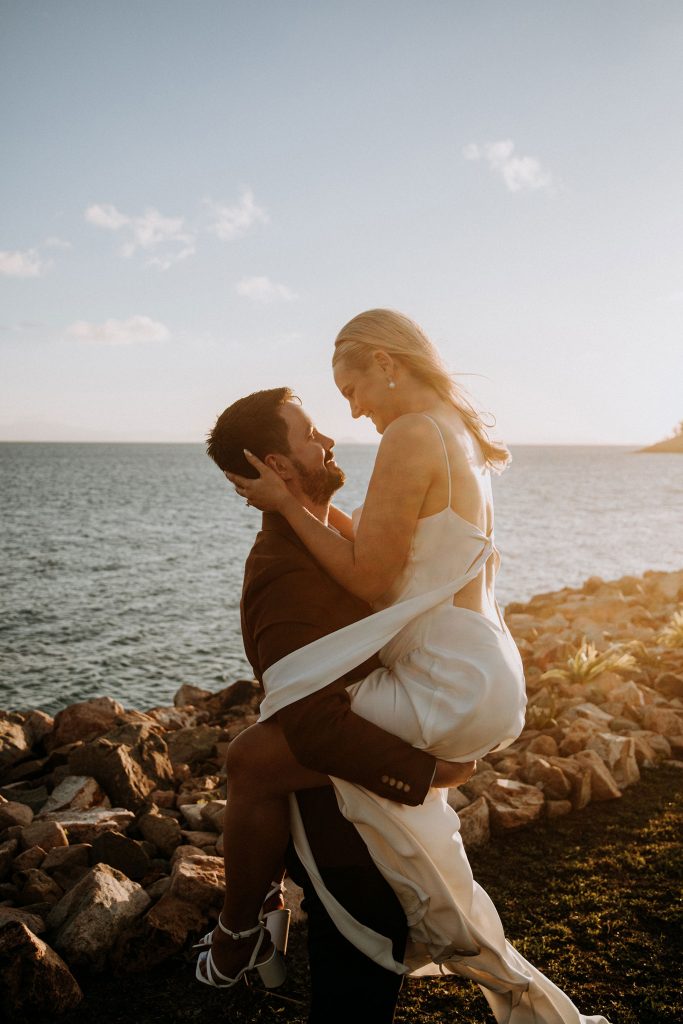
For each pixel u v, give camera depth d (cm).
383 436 184
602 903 304
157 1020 245
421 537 181
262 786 175
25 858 332
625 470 14300
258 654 181
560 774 402
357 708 174
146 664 1290
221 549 3008
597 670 610
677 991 249
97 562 2600
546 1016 198
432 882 173
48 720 575
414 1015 245
